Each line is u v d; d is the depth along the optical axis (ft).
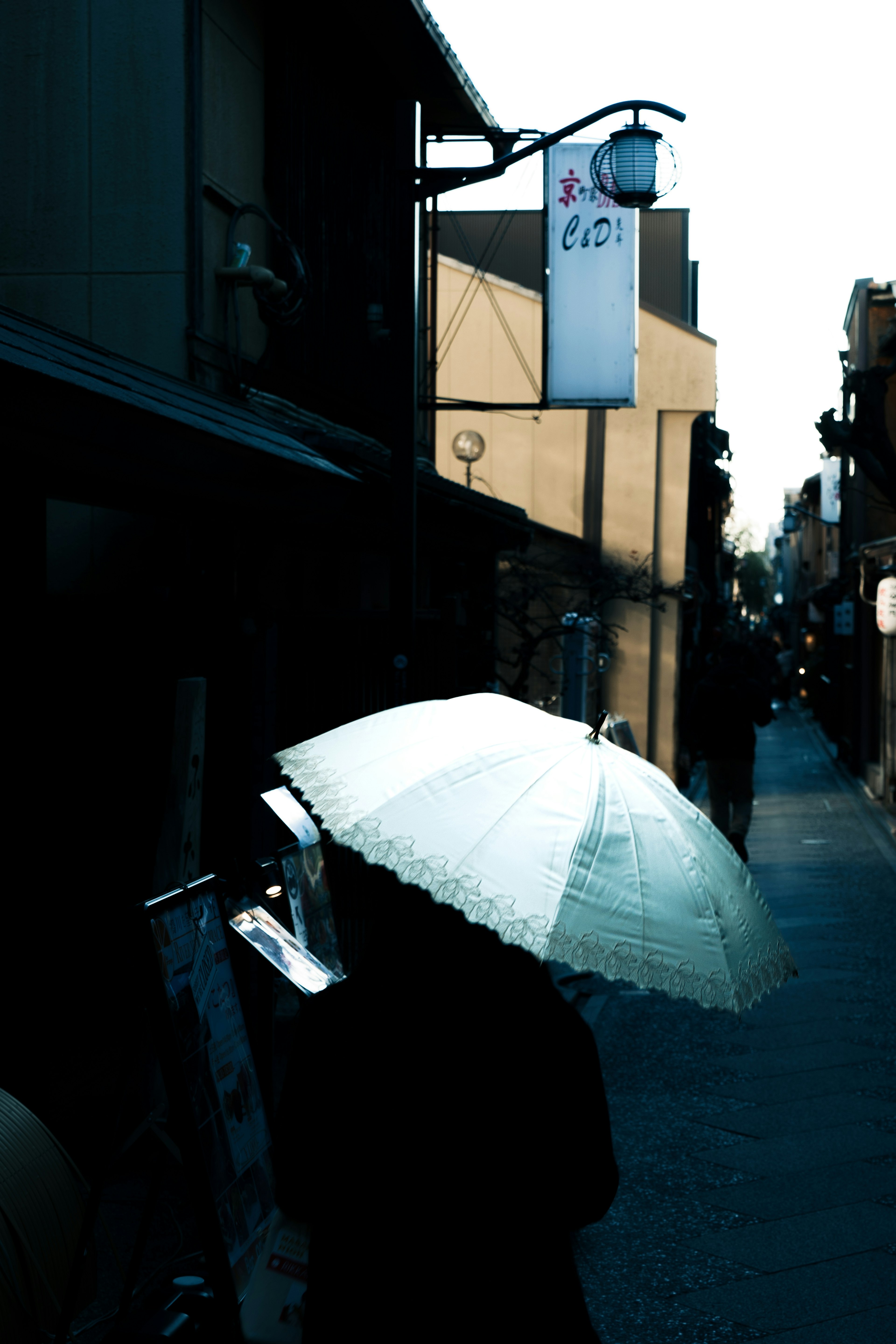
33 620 13.83
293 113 27.91
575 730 7.49
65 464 13.92
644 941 6.35
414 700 22.02
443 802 6.67
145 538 23.38
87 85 23.80
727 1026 24.41
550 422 64.75
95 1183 9.46
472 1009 6.37
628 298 40.88
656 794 7.17
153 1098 14.08
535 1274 6.15
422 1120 6.22
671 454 65.21
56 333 15.49
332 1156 6.26
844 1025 24.36
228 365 25.03
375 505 26.16
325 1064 6.39
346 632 22.81
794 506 158.61
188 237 23.72
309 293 28.86
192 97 23.58
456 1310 6.04
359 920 22.62
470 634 33.14
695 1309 12.98
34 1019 13.88
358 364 32.55
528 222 76.69
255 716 18.83
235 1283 8.94
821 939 32.17
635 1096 20.10
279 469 16.15
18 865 13.69
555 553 56.54
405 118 22.06
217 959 10.00
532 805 6.65
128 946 18.07
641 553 64.28
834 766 83.41
